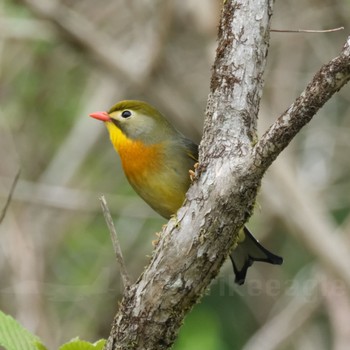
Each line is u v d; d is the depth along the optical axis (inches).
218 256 220.8
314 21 535.5
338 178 550.9
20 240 511.8
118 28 588.1
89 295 503.5
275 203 485.4
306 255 548.1
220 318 524.4
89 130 544.7
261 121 496.4
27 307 490.6
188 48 557.0
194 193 219.8
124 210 525.0
